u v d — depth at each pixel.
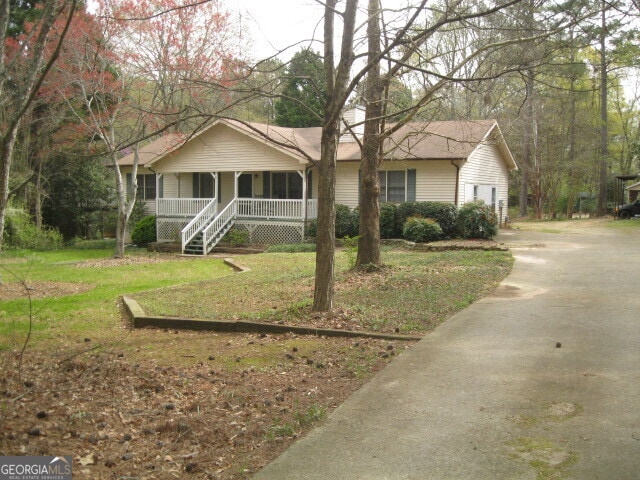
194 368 6.31
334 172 8.46
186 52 17.30
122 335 8.23
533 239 20.75
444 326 7.82
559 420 4.58
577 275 11.92
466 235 20.45
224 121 22.11
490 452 4.09
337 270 13.59
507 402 5.00
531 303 9.15
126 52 17.50
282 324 8.07
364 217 12.84
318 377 5.88
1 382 5.19
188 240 23.12
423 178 22.41
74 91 18.53
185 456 4.08
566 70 9.73
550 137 38.06
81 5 16.55
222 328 8.32
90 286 13.42
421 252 17.89
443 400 5.11
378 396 5.26
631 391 5.13
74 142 23.00
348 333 7.57
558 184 38.88
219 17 18.03
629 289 10.11
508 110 31.77
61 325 8.97
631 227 26.36
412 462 3.98
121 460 3.98
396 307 9.02
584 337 7.01
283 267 15.73
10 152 12.21
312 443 4.31
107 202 31.36
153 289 12.44
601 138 37.47
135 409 4.91
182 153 25.33
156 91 17.86
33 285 13.50
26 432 4.21
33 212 28.80
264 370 6.18
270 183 25.50
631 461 3.87
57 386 5.28
